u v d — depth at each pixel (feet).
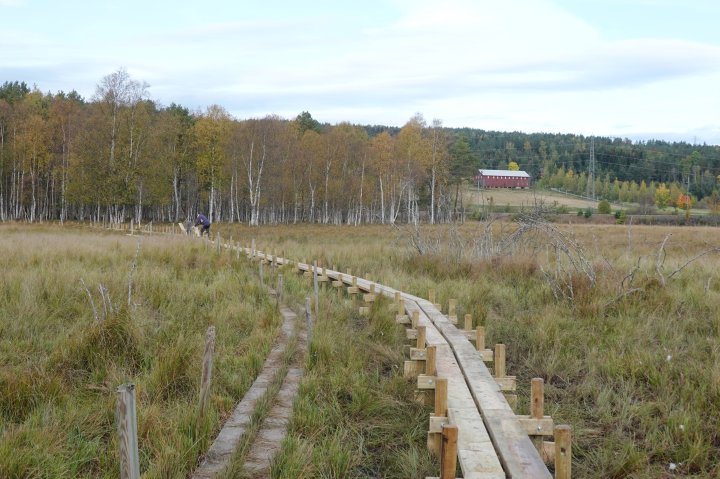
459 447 13.28
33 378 18.30
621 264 44.98
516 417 15.14
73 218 198.90
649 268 42.39
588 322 28.37
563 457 11.98
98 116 141.38
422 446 16.19
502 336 27.78
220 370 21.16
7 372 18.74
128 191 142.31
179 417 16.29
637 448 16.07
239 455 14.67
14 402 17.17
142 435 15.31
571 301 32.78
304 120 237.86
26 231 104.58
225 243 82.12
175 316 29.35
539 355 24.16
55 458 13.89
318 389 19.45
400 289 40.04
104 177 141.69
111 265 45.83
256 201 156.25
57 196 186.50
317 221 199.72
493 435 13.92
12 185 172.35
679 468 15.01
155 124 158.51
